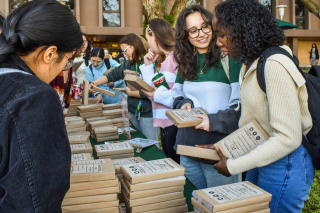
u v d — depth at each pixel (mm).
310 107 1019
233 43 1068
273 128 1000
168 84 2152
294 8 13594
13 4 10125
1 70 636
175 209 1055
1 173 572
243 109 1154
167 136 2238
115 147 1687
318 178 3211
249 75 1082
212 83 1543
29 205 548
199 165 1630
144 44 3010
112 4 11703
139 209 1012
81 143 1769
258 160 998
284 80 937
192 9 1506
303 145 1068
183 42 1575
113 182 998
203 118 1408
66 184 609
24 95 584
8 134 564
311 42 15203
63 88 2113
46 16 663
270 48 1017
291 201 1077
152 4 4160
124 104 2475
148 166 1121
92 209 989
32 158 556
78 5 11047
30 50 665
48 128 588
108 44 12969
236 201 893
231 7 1056
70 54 745
